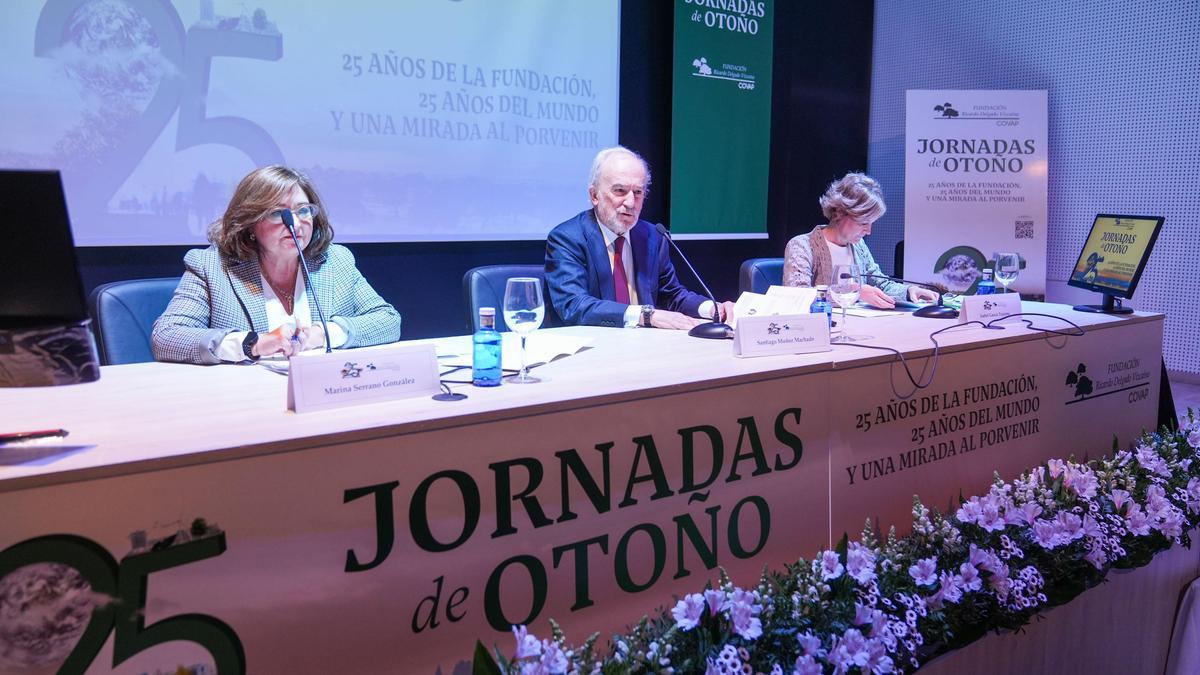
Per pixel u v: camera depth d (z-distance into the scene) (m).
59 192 0.97
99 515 0.96
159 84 3.09
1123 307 2.59
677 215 4.64
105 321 1.96
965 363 1.89
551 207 4.18
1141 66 4.72
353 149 3.55
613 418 1.34
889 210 5.73
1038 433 2.11
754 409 1.52
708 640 1.25
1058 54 5.02
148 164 3.11
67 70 2.91
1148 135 4.73
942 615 1.48
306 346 1.77
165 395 1.35
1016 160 4.91
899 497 1.79
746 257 5.18
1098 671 1.91
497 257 4.12
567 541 1.31
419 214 3.77
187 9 3.12
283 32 3.32
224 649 1.04
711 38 4.61
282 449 1.06
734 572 1.52
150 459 0.98
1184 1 4.52
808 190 5.47
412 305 3.91
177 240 3.20
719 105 4.70
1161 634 2.09
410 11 3.62
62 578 0.95
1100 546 1.75
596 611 1.35
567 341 1.81
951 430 1.88
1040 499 1.83
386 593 1.15
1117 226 2.54
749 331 1.68
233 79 3.24
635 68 4.48
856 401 1.69
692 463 1.45
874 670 1.32
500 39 3.89
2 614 0.92
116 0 2.97
